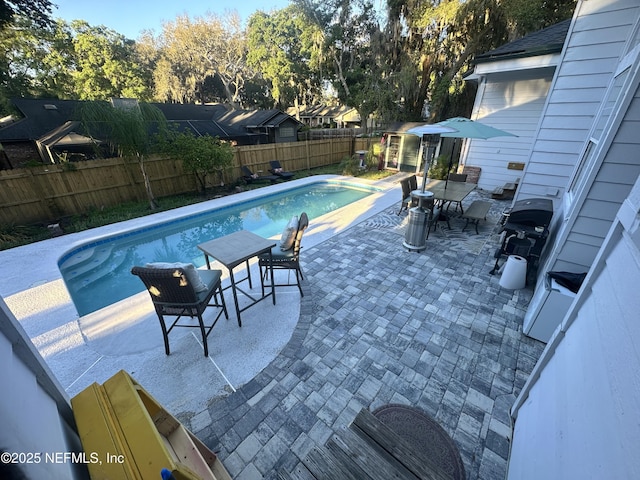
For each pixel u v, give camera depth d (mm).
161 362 2648
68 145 9516
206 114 17422
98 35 20875
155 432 1250
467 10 10367
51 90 18453
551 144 4641
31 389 1123
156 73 24562
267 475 1797
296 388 2367
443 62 12492
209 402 2260
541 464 1379
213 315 3320
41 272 4543
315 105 26859
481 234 5609
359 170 12273
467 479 1752
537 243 3943
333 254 4816
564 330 1686
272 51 22250
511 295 3627
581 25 3967
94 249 5965
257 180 11039
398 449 1474
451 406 2205
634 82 1973
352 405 2225
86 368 2592
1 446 749
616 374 1005
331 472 1366
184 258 6160
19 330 1117
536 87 7234
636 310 986
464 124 4801
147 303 3572
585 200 2426
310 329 3051
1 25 12016
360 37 16656
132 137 7270
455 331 3006
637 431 795
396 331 3012
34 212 6824
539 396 1762
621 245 1273
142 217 7207
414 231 4785
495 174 8461
